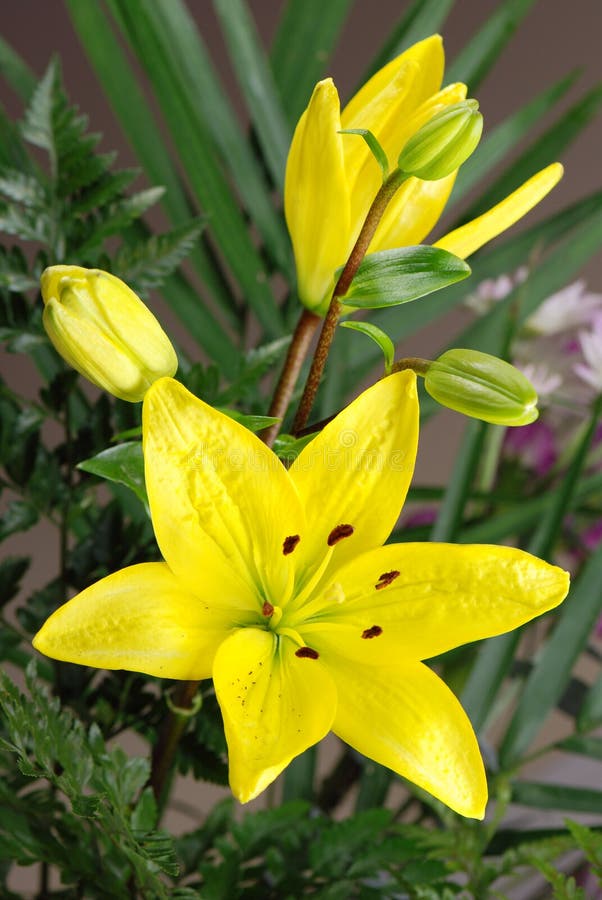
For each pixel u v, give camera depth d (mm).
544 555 780
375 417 583
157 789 652
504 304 870
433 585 590
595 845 645
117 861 668
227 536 583
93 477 704
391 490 593
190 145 830
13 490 702
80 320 567
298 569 607
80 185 696
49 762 591
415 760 574
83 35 840
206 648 579
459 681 872
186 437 561
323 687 583
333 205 599
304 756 786
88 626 559
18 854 657
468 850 696
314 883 684
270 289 864
